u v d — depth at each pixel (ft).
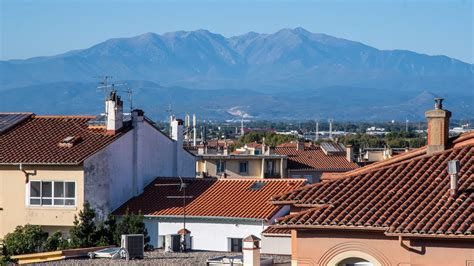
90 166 205.46
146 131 226.79
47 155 206.08
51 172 204.95
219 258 142.92
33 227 190.39
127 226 189.47
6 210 206.80
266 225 197.47
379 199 109.09
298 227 106.42
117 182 213.66
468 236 98.94
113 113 216.33
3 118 224.94
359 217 105.50
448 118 124.36
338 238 105.81
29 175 205.57
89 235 186.09
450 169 106.93
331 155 412.77
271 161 390.83
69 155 205.57
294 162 401.49
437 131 123.34
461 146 119.65
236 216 202.18
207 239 204.85
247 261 123.75
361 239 104.78
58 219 203.92
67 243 183.83
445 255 101.19
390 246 103.60
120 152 215.31
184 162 249.55
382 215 105.29
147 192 220.64
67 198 204.54
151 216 209.26
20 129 218.59
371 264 104.37
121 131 217.56
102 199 207.92
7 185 206.69
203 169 385.29
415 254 102.27
